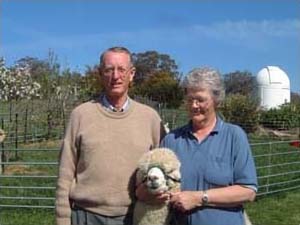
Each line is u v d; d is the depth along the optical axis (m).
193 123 3.50
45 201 9.54
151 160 3.45
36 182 11.18
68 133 3.74
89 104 3.77
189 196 3.33
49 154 16.39
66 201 3.67
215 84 3.39
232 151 3.40
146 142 3.70
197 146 3.46
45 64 30.27
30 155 15.98
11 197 9.05
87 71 30.94
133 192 3.66
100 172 3.61
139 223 3.60
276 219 8.96
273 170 13.34
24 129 20.22
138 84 48.34
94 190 3.61
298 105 28.91
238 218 3.43
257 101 29.53
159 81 43.50
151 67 61.28
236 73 49.78
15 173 12.30
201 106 3.39
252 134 25.12
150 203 3.56
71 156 3.72
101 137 3.64
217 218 3.36
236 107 25.97
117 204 3.61
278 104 33.59
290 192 11.30
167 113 25.38
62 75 28.98
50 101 23.66
